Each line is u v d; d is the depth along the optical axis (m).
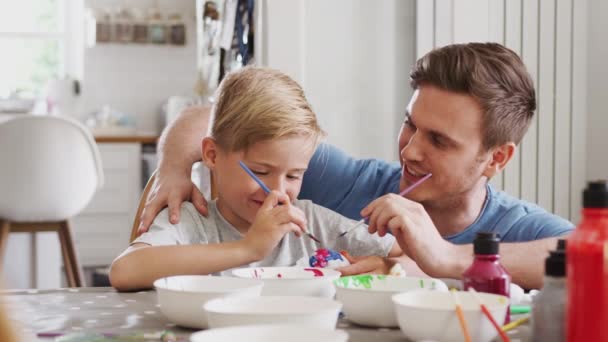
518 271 1.37
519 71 1.51
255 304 0.88
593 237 0.66
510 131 1.52
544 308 0.73
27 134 3.51
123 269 1.23
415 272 1.38
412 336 0.83
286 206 1.29
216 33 3.17
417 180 1.52
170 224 1.46
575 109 2.75
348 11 2.61
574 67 2.74
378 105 2.64
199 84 3.65
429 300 0.89
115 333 0.89
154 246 1.28
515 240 1.63
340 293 0.96
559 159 2.75
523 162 2.74
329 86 2.61
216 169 1.50
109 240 5.38
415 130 1.54
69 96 5.77
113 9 5.88
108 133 5.54
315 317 0.81
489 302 0.86
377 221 1.26
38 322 0.96
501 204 1.67
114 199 5.36
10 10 6.00
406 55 2.65
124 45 5.96
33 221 3.64
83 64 5.93
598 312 0.65
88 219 5.34
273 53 2.56
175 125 1.67
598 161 2.76
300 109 1.43
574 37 2.73
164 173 1.57
